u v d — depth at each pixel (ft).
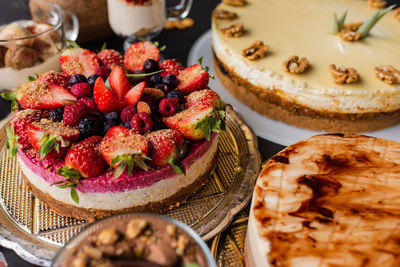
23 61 1.99
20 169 1.72
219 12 2.27
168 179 1.53
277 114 2.01
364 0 2.44
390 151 1.56
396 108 1.92
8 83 2.04
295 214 1.38
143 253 1.19
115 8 2.23
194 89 1.73
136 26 2.26
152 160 1.49
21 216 1.57
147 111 1.56
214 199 1.63
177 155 1.51
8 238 1.48
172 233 1.23
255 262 1.37
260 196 1.42
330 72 1.92
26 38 1.99
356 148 1.57
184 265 1.18
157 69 1.75
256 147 1.81
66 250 1.22
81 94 1.63
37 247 1.47
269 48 2.06
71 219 1.57
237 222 1.59
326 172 1.49
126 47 2.43
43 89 1.62
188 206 1.61
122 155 1.41
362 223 1.36
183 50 2.46
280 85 1.92
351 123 1.94
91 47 2.44
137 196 1.52
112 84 1.61
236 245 1.53
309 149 1.56
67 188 1.49
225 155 1.79
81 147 1.46
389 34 2.17
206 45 2.43
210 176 1.71
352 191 1.44
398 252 1.29
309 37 2.14
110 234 1.21
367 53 2.04
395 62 1.99
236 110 2.05
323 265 1.27
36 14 2.27
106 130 1.54
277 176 1.47
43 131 1.49
